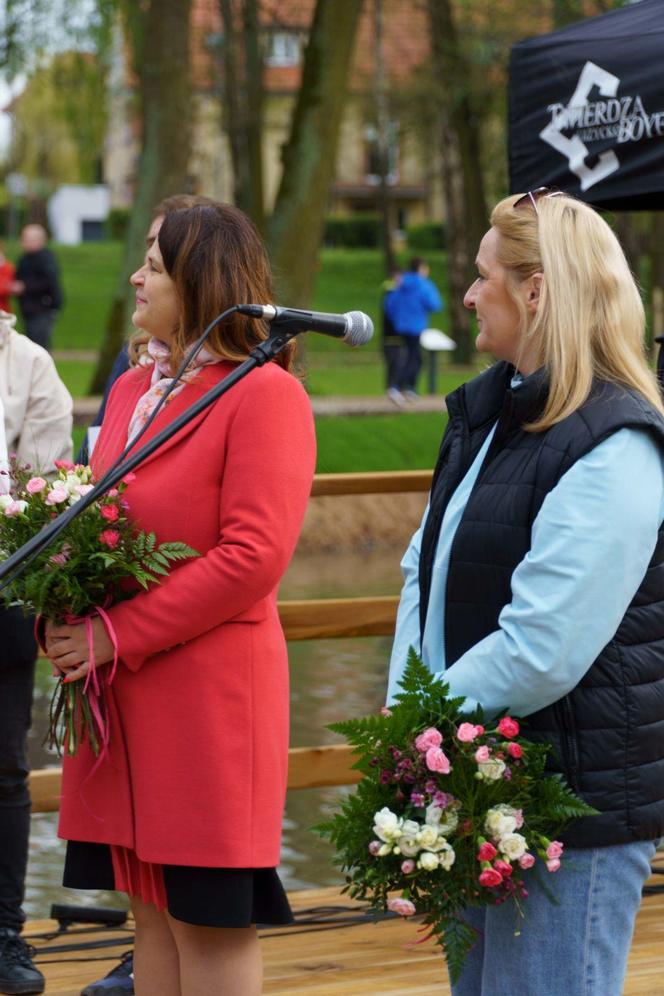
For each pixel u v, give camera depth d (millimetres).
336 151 15758
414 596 2822
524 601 2412
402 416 16594
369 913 2584
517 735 2469
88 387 18750
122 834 2795
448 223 28125
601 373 2510
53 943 4297
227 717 2758
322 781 4832
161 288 2879
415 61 32562
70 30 16625
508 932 2514
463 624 2566
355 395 19922
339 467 14641
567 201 2594
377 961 4137
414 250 48000
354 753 2539
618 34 4777
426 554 2725
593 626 2389
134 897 2963
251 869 2783
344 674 8906
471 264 25688
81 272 42594
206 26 22188
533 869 2477
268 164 48875
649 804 2463
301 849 5883
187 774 2744
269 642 2848
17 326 19578
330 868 5621
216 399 2750
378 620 4941
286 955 4184
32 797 4559
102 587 2744
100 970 4066
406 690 2500
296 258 15555
